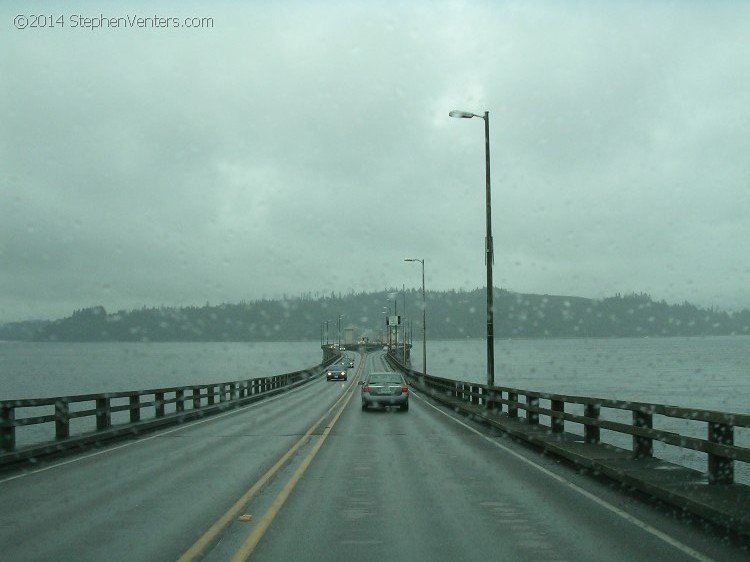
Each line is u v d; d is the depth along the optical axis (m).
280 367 86.19
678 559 6.77
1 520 8.50
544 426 18.22
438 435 18.30
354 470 12.23
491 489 10.45
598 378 63.31
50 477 11.75
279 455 14.27
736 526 7.61
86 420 33.09
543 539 7.52
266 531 7.84
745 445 22.94
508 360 99.25
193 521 8.34
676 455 20.86
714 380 59.84
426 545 7.28
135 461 13.62
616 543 7.36
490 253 26.11
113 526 8.13
